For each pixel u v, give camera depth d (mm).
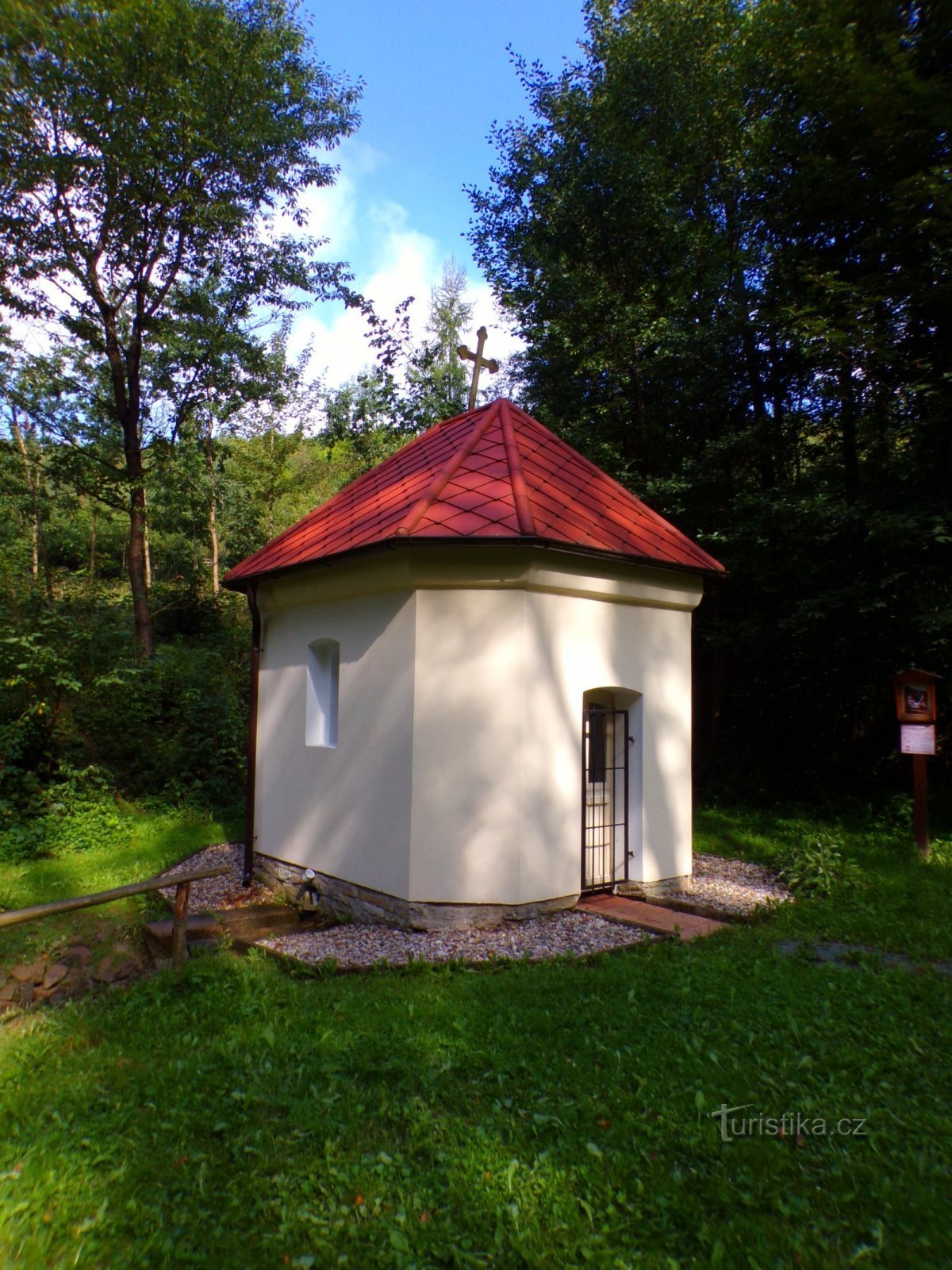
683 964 5410
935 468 10664
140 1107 3701
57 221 15148
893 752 13492
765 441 13836
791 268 11977
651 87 15266
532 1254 2707
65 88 13812
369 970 5590
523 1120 3523
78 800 11062
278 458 25266
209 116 15227
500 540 6316
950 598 9961
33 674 11148
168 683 14375
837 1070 3934
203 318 16938
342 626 7781
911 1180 3064
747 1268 2650
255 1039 4367
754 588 13414
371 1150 3336
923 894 7441
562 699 7000
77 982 6305
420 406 19469
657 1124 3471
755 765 14547
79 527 29328
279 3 15867
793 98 11680
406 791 6742
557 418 15289
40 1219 2891
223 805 13102
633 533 7727
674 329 13539
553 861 6871
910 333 10828
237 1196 3033
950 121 9508
